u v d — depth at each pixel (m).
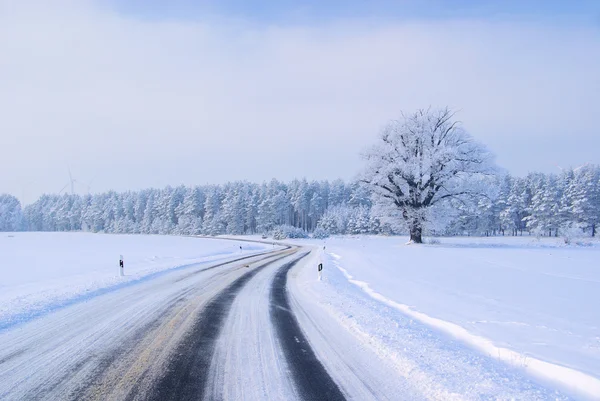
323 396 4.65
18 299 10.73
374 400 4.55
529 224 73.88
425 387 4.93
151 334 7.40
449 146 37.31
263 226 99.44
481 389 4.76
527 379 5.18
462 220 77.81
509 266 19.92
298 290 13.36
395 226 40.00
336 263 24.47
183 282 15.25
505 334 7.32
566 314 9.05
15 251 41.25
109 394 4.59
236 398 4.55
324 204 119.19
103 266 23.06
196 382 5.03
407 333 7.41
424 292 12.43
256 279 16.28
